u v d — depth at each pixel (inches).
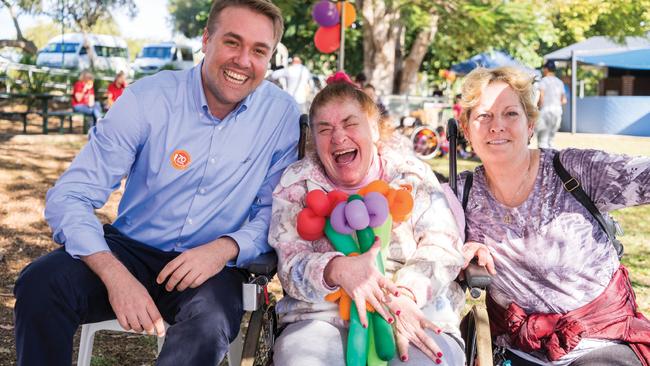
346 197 103.3
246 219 116.7
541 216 100.8
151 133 110.2
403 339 94.2
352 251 99.3
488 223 104.2
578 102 964.0
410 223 105.0
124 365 148.5
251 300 97.0
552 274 100.3
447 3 628.4
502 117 101.2
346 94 104.7
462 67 823.1
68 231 101.9
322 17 472.7
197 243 114.0
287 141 116.6
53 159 442.9
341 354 94.7
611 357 96.0
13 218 280.1
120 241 113.2
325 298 99.0
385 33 696.4
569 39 1124.5
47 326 96.6
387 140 111.7
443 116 614.5
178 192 111.7
